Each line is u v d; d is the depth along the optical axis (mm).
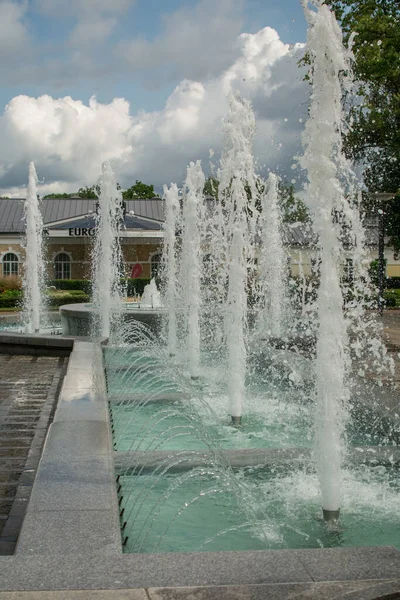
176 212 18359
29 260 19203
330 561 2902
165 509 4477
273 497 4762
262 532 4129
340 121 4891
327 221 4746
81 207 50531
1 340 14125
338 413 4457
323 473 4379
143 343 15602
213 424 7223
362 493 4859
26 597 2557
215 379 10562
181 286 14859
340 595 2588
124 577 2738
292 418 7523
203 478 5125
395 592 2611
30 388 9922
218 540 3990
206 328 14078
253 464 5348
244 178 8578
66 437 5219
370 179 27266
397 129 22812
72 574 2760
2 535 4059
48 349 13875
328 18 4883
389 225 31734
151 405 8070
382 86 22719
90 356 10859
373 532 4168
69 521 3416
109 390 9242
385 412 6523
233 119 8742
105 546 3086
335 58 4867
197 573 2779
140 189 68438
